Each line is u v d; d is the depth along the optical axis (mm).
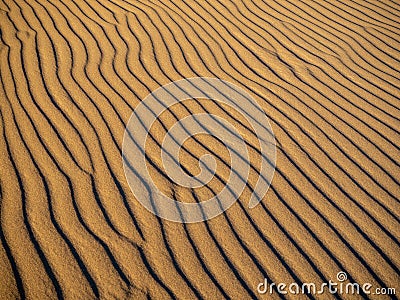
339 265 2240
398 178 2832
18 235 2258
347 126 3324
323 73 4074
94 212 2441
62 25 4750
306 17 5234
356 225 2473
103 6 5301
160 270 2152
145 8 5293
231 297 2053
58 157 2816
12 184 2572
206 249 2285
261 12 5344
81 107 3348
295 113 3459
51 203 2471
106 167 2777
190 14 5207
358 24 5082
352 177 2824
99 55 4160
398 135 3244
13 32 4508
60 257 2166
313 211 2555
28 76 3721
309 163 2932
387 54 4445
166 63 4109
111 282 2070
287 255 2277
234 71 4055
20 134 2992
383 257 2295
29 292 1991
